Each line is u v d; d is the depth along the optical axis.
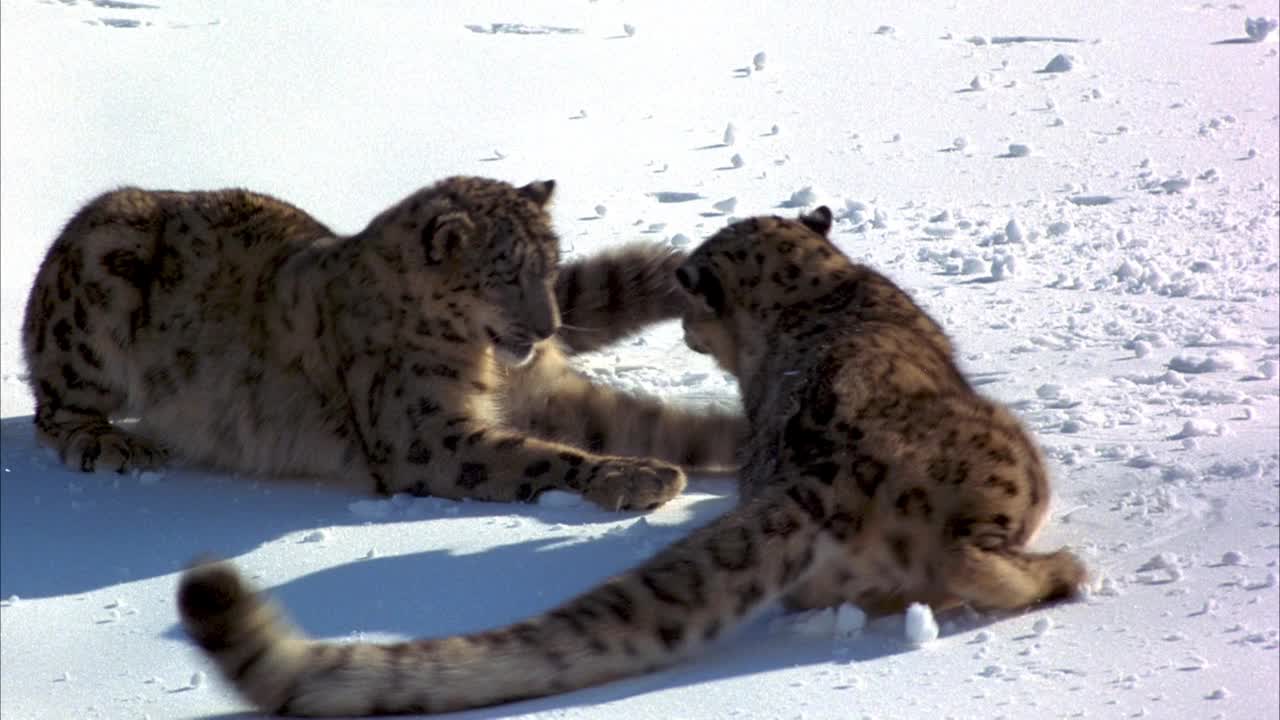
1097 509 9.91
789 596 8.66
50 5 26.19
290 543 10.58
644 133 21.05
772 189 18.69
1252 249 15.83
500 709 7.82
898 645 8.30
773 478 8.92
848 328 10.09
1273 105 21.72
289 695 7.73
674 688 7.94
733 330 11.02
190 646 9.13
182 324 12.46
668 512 10.80
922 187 18.69
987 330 13.82
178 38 24.98
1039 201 17.94
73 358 12.64
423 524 10.77
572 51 24.77
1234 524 9.59
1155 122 21.02
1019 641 8.26
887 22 26.91
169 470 12.38
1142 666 7.90
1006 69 23.91
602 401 12.12
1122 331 13.59
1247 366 12.59
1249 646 8.07
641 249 13.77
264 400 12.19
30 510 11.55
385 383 11.69
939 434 8.71
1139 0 28.31
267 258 12.45
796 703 7.72
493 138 20.84
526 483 11.23
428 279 11.57
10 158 20.30
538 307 11.67
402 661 7.77
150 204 12.84
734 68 24.09
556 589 9.50
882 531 8.45
